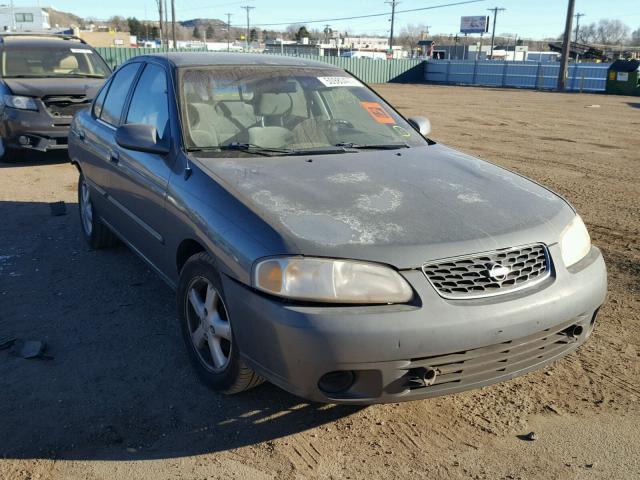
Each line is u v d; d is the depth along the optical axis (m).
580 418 3.01
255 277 2.59
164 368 3.43
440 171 3.44
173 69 3.94
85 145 5.04
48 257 5.20
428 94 30.50
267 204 2.84
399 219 2.78
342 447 2.78
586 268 3.00
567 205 3.33
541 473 2.63
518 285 2.74
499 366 2.72
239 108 3.81
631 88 33.16
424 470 2.63
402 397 2.57
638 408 3.10
